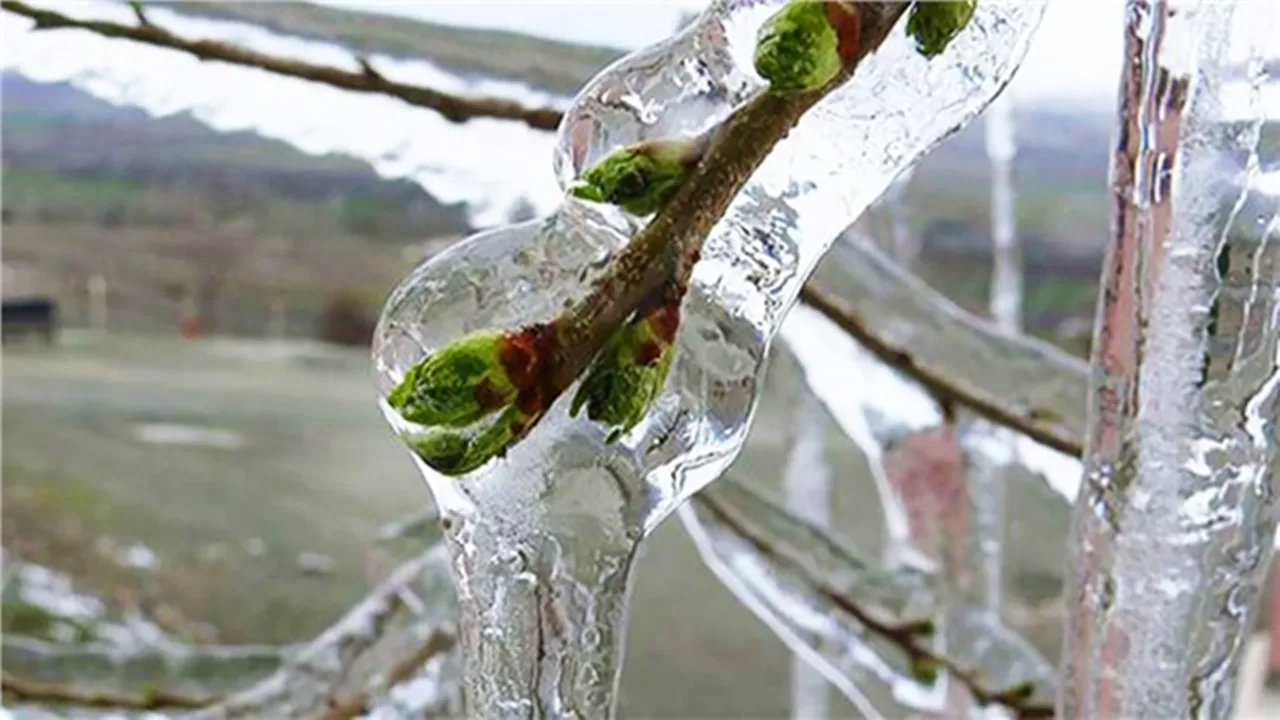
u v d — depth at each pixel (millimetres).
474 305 173
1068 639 249
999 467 655
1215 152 219
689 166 172
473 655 189
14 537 888
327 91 502
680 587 919
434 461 161
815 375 639
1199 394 227
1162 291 227
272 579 876
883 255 661
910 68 180
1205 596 233
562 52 499
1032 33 188
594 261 173
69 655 671
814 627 651
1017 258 800
